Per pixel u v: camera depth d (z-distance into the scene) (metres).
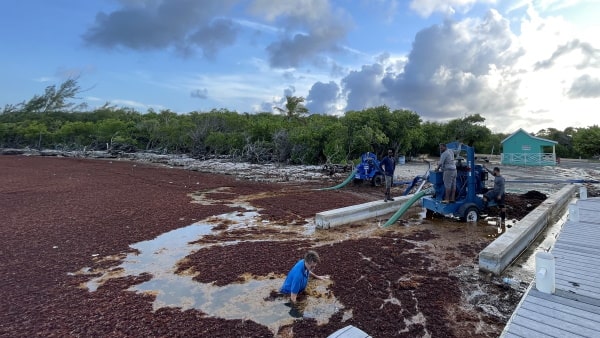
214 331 4.54
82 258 7.50
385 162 12.09
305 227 10.08
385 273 6.48
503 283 6.00
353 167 23.61
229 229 9.90
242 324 4.73
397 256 7.41
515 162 36.81
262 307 5.22
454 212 10.09
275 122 39.34
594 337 3.38
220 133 41.12
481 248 7.95
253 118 54.59
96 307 5.24
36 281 6.26
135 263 7.20
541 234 9.30
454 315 4.93
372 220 10.89
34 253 7.80
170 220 10.94
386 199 12.09
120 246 8.33
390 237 8.93
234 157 36.41
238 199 14.73
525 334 3.47
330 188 17.61
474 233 9.23
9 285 6.07
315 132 31.73
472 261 7.11
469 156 10.12
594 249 6.04
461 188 10.34
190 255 7.67
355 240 8.67
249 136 37.72
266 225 10.34
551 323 3.66
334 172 23.88
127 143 50.09
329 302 5.35
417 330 4.53
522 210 11.92
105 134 52.03
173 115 61.81
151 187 18.22
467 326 4.63
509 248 6.86
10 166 30.25
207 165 31.08
